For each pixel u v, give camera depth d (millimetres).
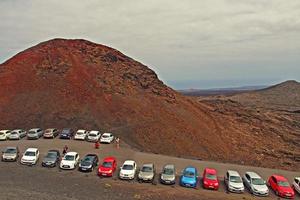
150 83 83125
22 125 62781
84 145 52938
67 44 86812
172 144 59906
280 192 34031
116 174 38938
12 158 42469
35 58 79875
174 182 35969
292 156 63719
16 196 30312
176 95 84625
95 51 86875
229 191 34688
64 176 37219
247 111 94188
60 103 67812
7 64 78438
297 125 88438
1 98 68500
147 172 37000
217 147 63500
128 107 68375
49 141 54812
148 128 63094
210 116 79812
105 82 75438
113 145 54000
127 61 88438
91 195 31344
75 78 74500
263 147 68812
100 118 64562
